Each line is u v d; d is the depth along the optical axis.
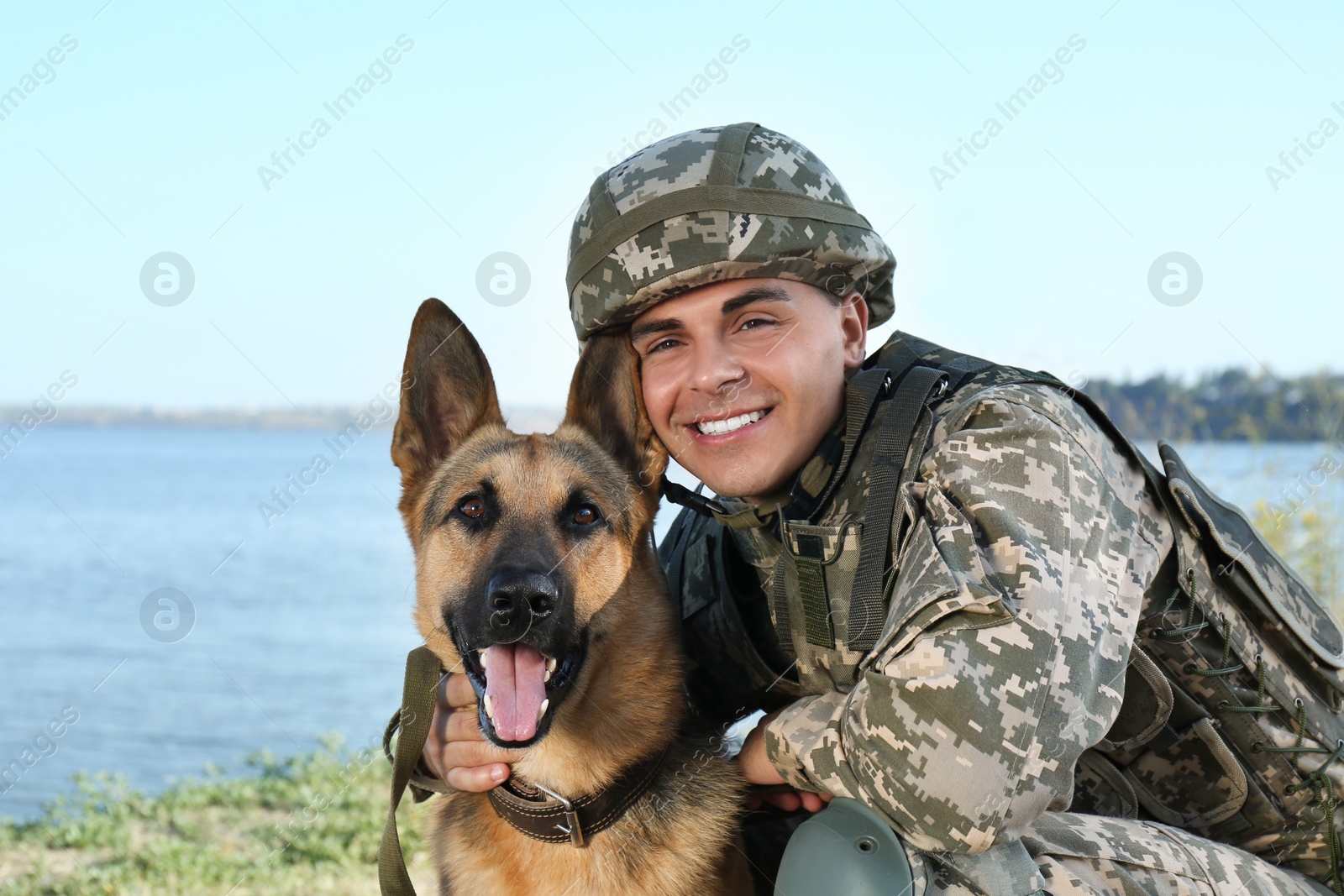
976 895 2.19
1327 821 2.62
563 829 2.68
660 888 2.68
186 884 4.35
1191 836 2.52
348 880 4.35
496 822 2.81
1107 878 2.31
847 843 2.24
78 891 4.36
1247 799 2.66
